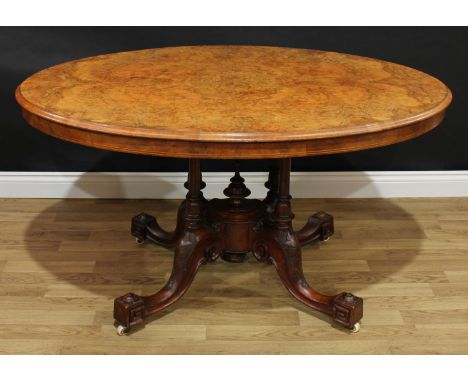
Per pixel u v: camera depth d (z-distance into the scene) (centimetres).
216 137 188
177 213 310
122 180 351
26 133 343
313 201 353
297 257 255
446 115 347
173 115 203
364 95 227
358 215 337
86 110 207
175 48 298
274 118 201
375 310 258
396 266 289
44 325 246
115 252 299
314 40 334
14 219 328
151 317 251
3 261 289
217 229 260
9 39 326
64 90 229
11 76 333
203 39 333
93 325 247
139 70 257
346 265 290
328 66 269
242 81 242
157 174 350
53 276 278
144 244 306
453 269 287
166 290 252
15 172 349
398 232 320
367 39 334
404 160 355
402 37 334
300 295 254
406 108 214
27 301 261
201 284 273
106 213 337
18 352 232
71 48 330
